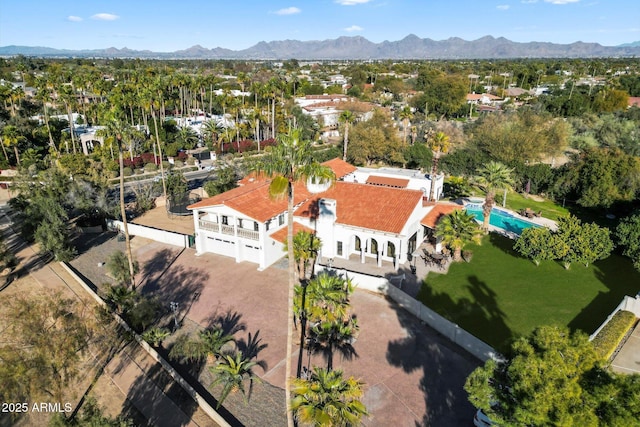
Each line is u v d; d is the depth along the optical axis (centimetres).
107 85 10044
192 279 3381
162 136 7844
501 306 2922
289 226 1808
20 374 1795
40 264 3703
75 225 4553
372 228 3444
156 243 4175
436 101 11381
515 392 1307
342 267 3478
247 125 9262
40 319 2086
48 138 7656
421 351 2439
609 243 3403
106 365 2380
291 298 1830
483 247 3962
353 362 2350
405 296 2862
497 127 6788
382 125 7469
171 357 2428
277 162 1739
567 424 1166
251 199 3744
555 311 2856
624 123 7481
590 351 1330
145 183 6034
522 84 16838
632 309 2747
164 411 2036
